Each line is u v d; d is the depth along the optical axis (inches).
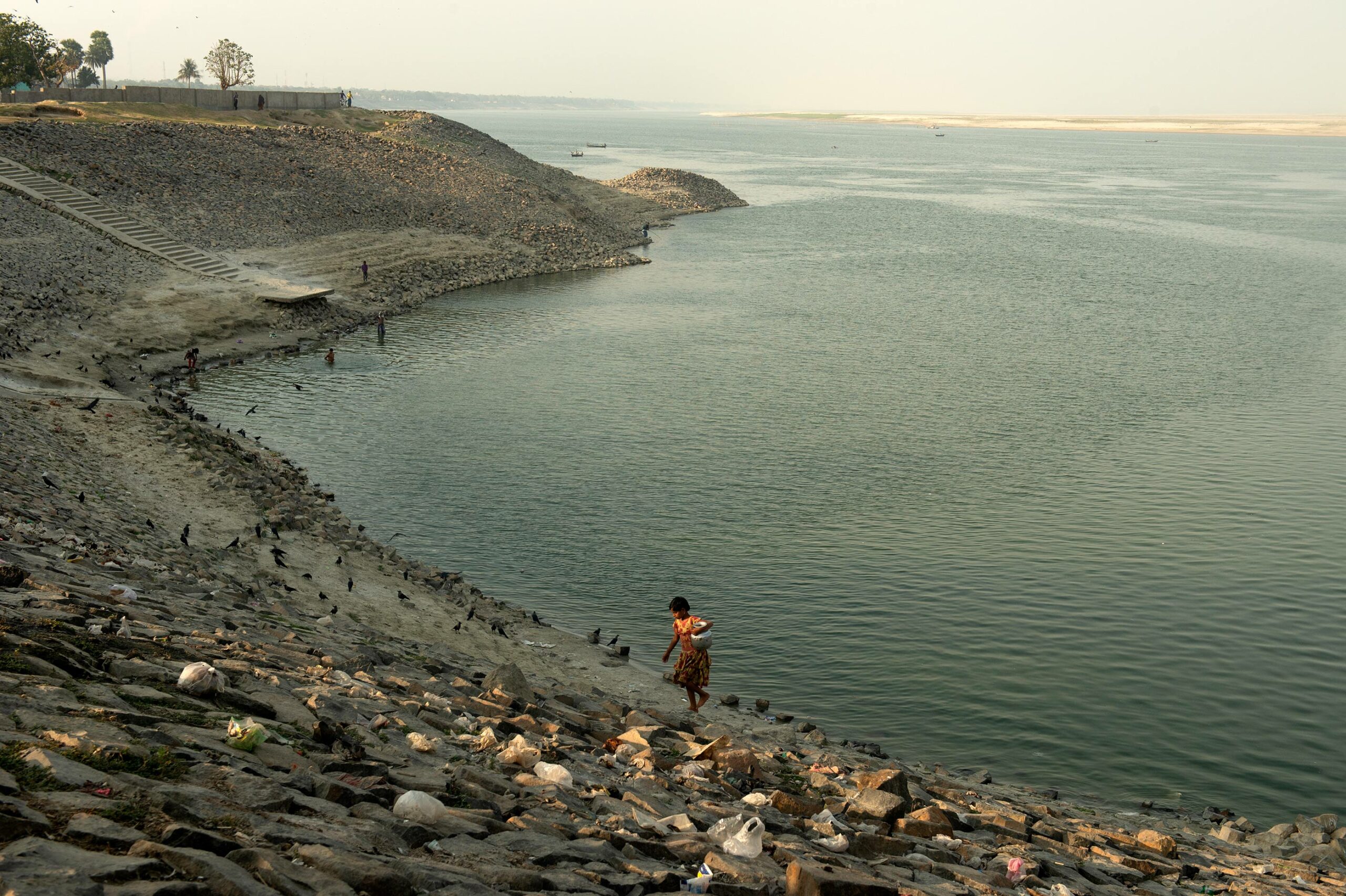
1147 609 1216.2
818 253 4397.1
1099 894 454.6
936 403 2092.8
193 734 334.3
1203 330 2893.7
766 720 927.7
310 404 1982.0
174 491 1218.6
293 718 400.2
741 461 1715.1
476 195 4156.0
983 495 1583.4
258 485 1325.0
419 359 2386.8
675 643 786.8
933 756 919.0
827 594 1240.2
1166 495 1596.9
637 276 3742.6
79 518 887.1
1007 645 1127.6
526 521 1440.7
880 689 1033.5
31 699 314.7
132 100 4340.6
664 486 1588.3
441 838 298.7
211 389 2042.3
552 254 3895.2
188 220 2994.6
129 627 483.5
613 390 2145.7
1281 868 658.2
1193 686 1053.8
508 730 527.8
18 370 1600.6
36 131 3043.8
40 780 253.6
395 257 3363.7
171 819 252.8
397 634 949.8
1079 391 2206.0
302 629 756.0
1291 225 5733.3
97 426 1387.8
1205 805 862.5
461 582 1218.6
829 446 1797.5
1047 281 3737.7
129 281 2475.4
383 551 1258.0
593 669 1005.8
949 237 5036.9
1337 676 1078.4
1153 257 4404.5
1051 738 954.1
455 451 1728.6
